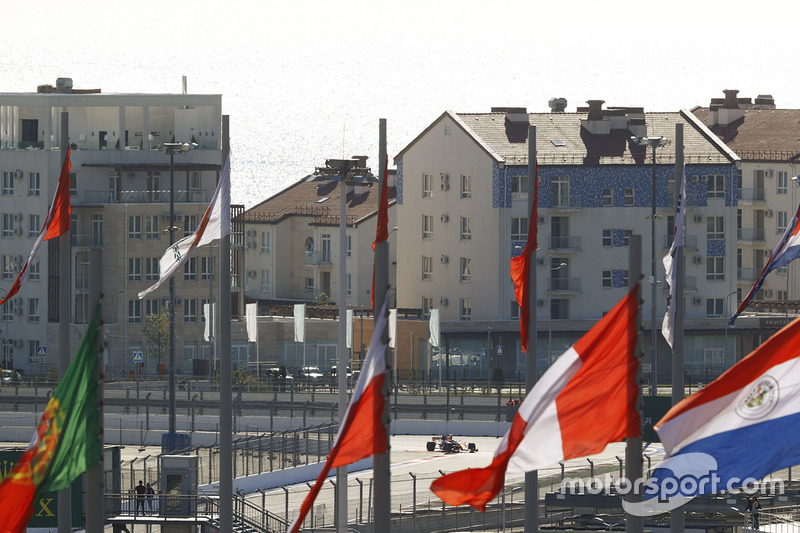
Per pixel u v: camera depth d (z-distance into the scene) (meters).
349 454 54.12
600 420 53.94
